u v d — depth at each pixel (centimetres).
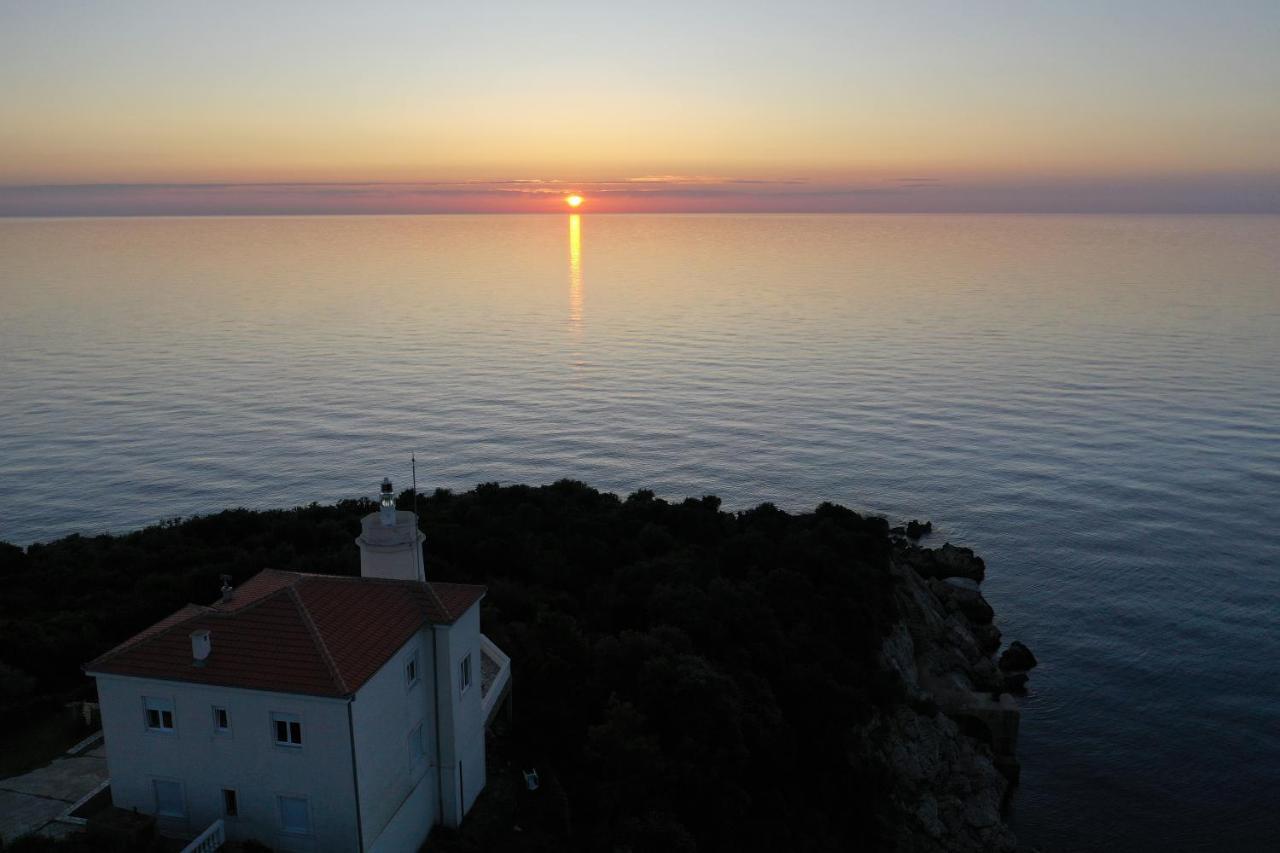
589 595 6850
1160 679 8950
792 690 6056
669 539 8131
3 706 4422
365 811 3409
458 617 3866
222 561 7038
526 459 17588
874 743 6359
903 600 8450
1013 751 7575
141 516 14500
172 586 6244
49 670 5025
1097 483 15450
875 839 5769
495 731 4712
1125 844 6544
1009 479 15825
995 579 11544
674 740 4919
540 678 5034
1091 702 8488
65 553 7381
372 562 4531
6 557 7088
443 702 3884
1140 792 7144
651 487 15900
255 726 3353
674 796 4631
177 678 3356
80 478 16325
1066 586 11319
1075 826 6719
